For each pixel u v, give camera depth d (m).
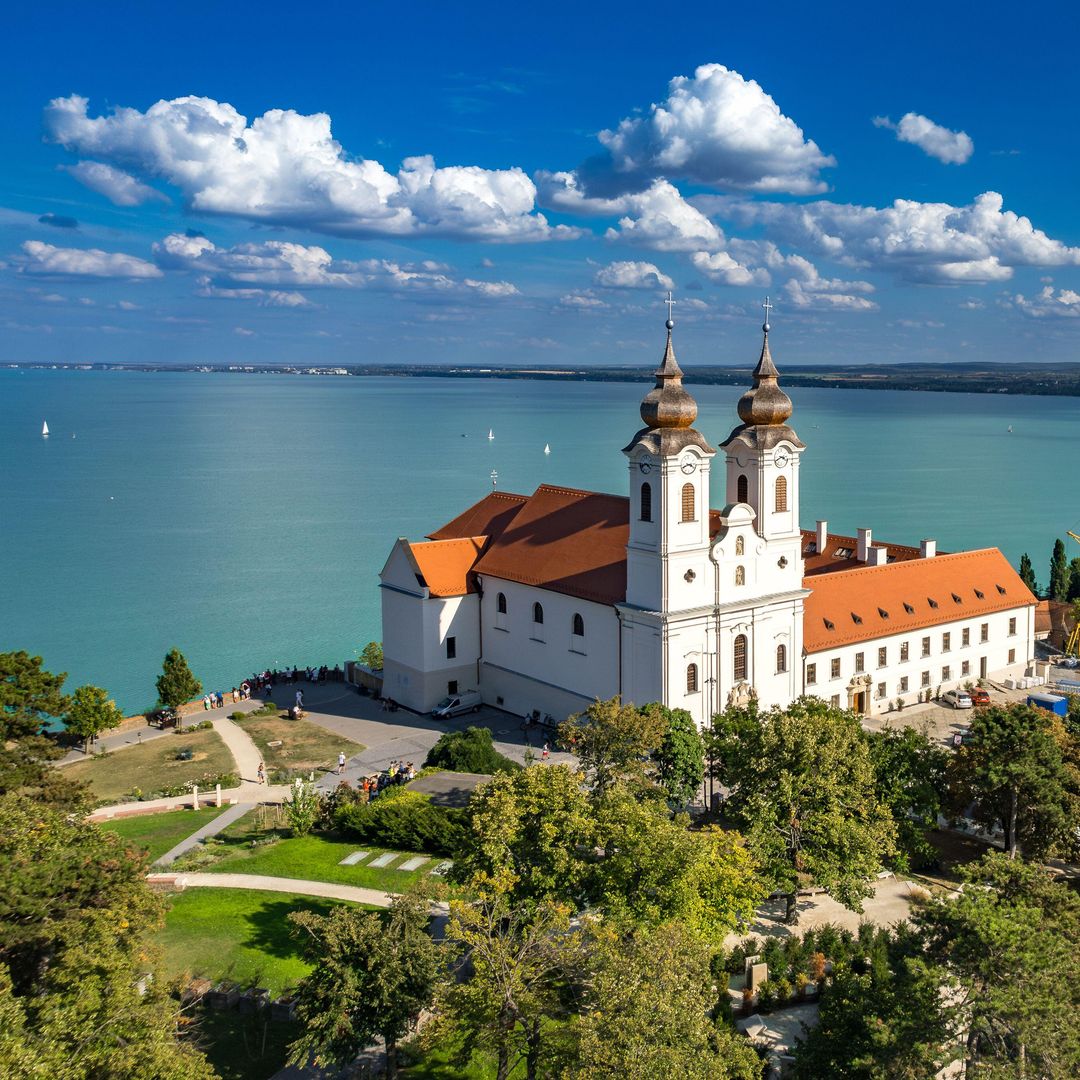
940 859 66.75
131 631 144.00
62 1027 33.94
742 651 86.50
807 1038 44.25
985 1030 36.72
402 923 43.81
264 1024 47.62
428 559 98.88
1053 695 99.38
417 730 93.81
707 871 48.22
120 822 73.06
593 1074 33.38
